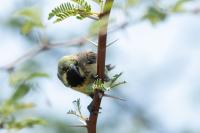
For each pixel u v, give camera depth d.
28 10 11.88
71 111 7.10
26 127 11.27
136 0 12.05
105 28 6.42
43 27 12.02
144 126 24.22
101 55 6.68
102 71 6.83
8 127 11.15
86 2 6.37
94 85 6.96
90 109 7.09
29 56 12.43
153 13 12.16
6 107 11.34
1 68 12.14
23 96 11.40
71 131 19.52
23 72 12.02
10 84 11.59
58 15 6.34
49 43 12.48
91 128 7.07
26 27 12.05
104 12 6.38
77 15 6.39
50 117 19.27
